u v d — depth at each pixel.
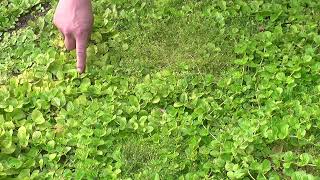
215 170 0.73
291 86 0.82
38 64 0.89
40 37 0.94
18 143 0.78
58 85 0.85
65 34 0.84
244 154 0.75
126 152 0.77
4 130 0.78
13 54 0.91
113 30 0.94
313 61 0.86
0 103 0.82
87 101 0.83
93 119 0.80
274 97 0.82
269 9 0.95
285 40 0.90
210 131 0.79
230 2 0.97
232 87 0.83
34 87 0.85
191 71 0.88
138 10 0.97
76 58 0.88
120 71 0.88
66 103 0.83
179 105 0.81
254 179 0.72
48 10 1.00
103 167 0.75
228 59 0.89
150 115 0.81
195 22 0.95
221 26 0.94
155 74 0.87
